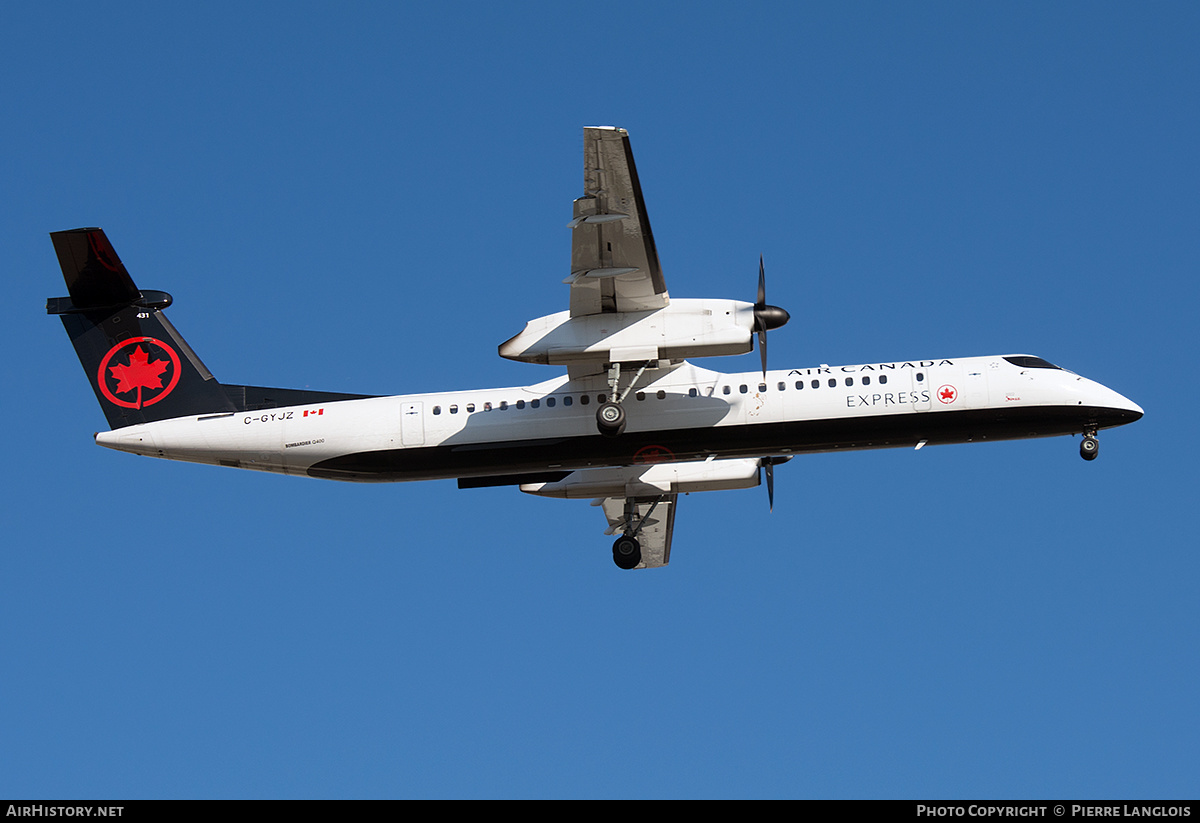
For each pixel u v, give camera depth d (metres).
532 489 100.06
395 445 90.50
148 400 93.38
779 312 85.38
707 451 89.69
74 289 92.94
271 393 93.56
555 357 85.38
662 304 85.25
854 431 89.06
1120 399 90.00
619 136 73.06
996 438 90.62
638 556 99.56
